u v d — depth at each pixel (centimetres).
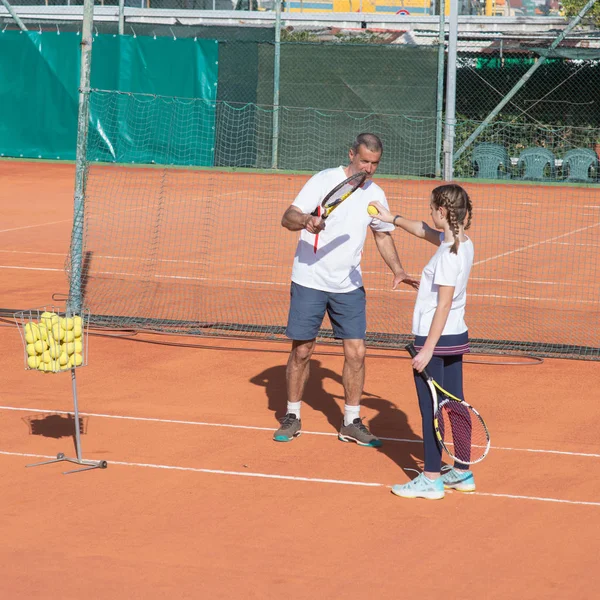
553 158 6197
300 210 1630
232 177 6219
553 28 6794
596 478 1520
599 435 1734
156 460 1568
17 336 2386
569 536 1297
